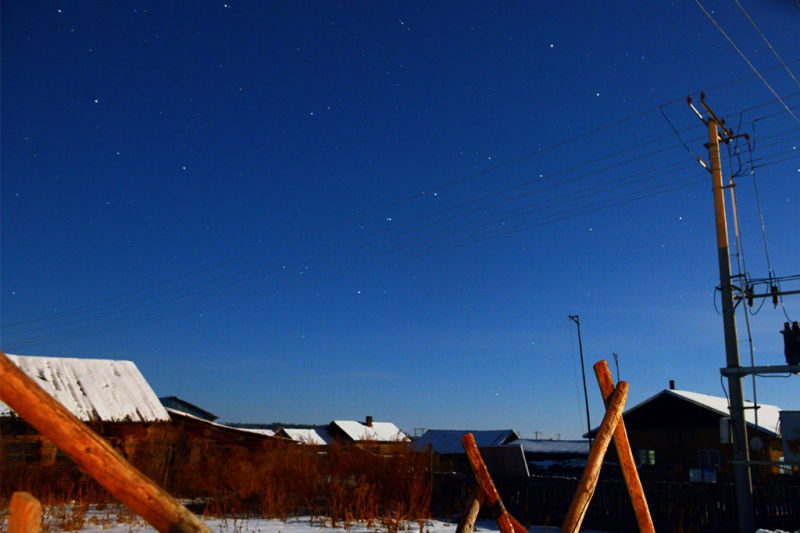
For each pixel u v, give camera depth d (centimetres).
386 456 1717
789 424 1426
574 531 245
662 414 3456
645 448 3459
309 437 1822
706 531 1394
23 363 2156
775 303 1447
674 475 2361
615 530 1498
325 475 1653
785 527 1429
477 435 4234
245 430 2172
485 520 1556
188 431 2122
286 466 1599
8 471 1530
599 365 273
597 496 1558
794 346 1387
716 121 1631
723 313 1521
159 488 124
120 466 121
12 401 114
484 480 289
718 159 1614
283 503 1398
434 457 1900
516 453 1759
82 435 119
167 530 120
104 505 1396
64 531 1021
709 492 1428
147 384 2316
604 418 263
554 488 1619
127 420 2016
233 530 1112
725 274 1529
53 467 1606
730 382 1485
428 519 1373
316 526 1183
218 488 1608
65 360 2283
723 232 1562
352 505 1334
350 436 5350
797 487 1505
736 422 1457
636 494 262
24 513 112
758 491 1445
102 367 2314
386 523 1195
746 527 1365
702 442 3275
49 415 116
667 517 1459
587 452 3791
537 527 1481
